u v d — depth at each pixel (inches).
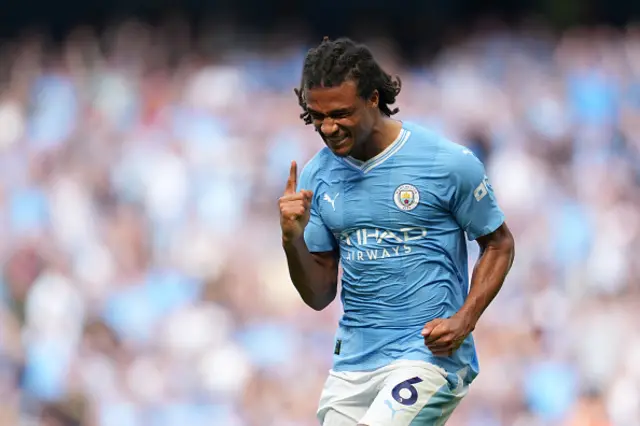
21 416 1788.9
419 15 3287.4
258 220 2161.7
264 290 1940.2
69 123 2449.6
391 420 698.2
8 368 1833.2
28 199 2150.6
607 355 1744.6
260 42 3011.8
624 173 2282.2
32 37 3189.0
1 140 2422.5
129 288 1953.7
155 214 2145.7
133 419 1750.7
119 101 2506.2
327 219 734.5
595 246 2009.1
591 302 1905.8
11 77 2728.8
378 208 716.7
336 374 748.6
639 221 2068.2
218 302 1918.1
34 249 1991.9
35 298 1908.2
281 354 1803.6
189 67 2694.4
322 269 750.5
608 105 2503.7
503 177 2198.6
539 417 1688.0
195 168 2229.3
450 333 682.8
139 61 2696.9
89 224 2107.5
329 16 3289.9
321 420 762.2
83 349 1850.4
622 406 1672.0
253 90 2591.0
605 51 2691.9
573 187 2215.8
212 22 3198.8
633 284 1967.3
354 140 695.7
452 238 721.6
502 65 2662.4
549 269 1967.3
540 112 2410.2
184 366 1798.7
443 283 719.1
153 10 3282.5
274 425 1685.5
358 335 733.9
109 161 2269.9
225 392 1742.1
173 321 1844.2
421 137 718.5
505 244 721.0
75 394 1786.4
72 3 3280.0
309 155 2268.7
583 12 3314.5
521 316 1846.7
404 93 2500.0
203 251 2017.7
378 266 720.3
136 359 1829.5
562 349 1771.7
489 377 1715.1
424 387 708.7
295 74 2679.6
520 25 3038.9
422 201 710.5
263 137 2336.4
